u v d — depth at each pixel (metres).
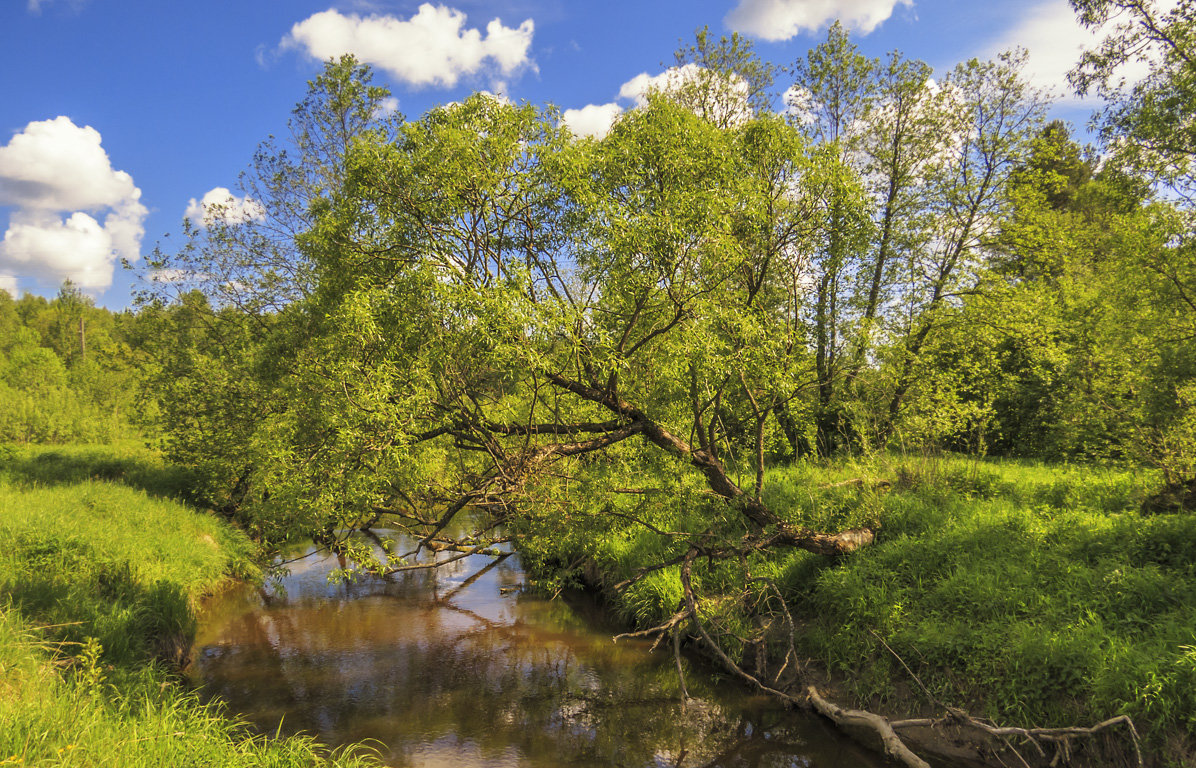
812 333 10.76
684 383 8.74
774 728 7.38
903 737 6.75
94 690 5.43
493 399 8.48
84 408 37.12
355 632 10.74
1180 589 6.56
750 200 8.45
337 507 7.83
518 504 8.27
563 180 7.30
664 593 10.05
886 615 7.79
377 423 6.74
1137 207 10.02
